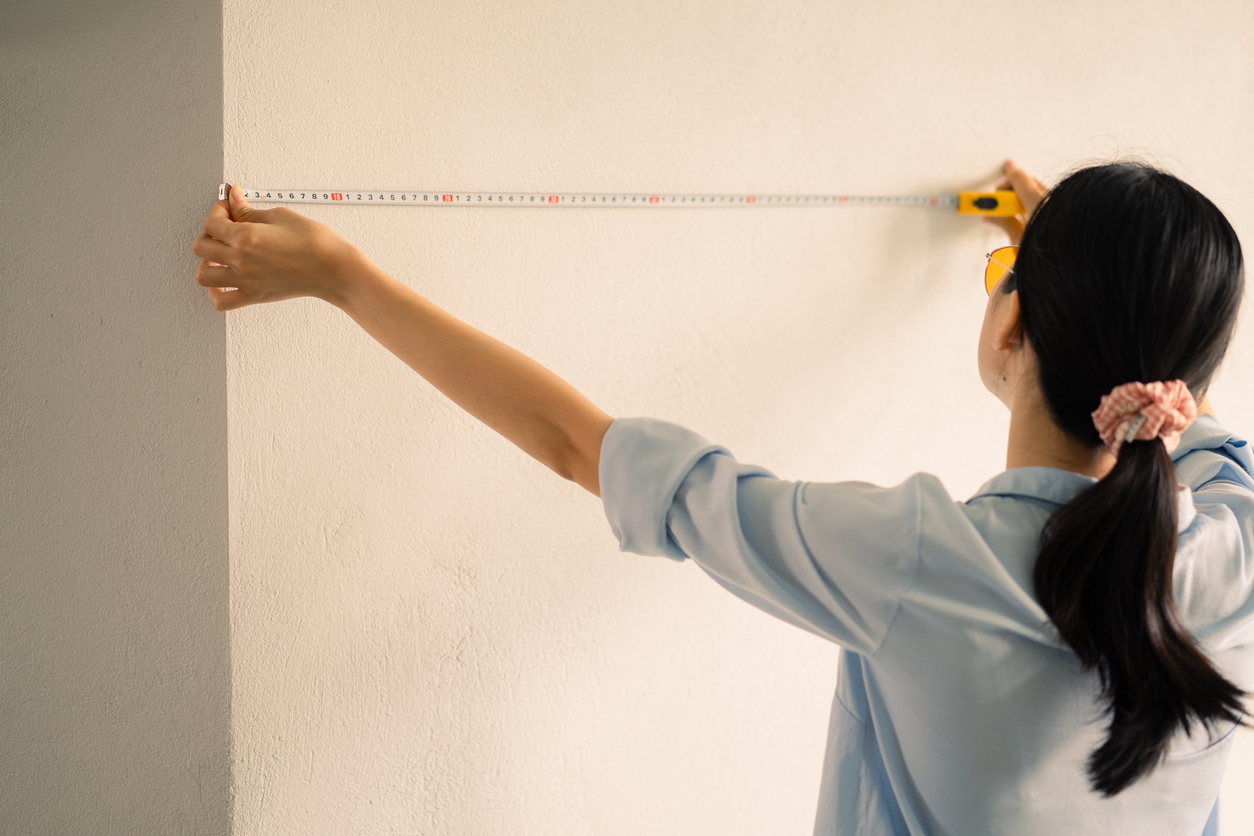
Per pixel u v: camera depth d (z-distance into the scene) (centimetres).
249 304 81
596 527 103
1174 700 55
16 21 82
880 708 70
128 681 91
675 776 112
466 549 98
